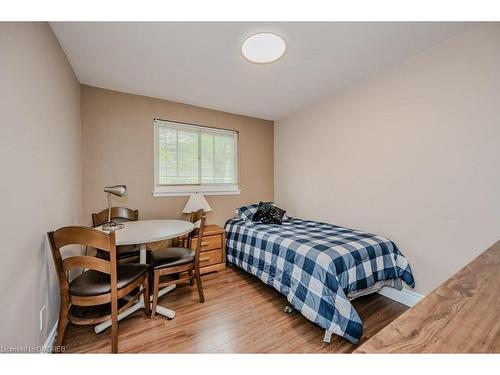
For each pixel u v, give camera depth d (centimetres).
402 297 197
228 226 298
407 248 197
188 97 272
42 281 130
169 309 188
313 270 162
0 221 92
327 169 277
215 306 194
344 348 143
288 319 175
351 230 236
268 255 212
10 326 98
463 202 164
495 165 150
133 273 157
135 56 184
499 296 63
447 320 54
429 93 180
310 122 302
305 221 297
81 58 185
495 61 148
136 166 259
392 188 207
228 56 186
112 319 135
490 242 152
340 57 190
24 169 111
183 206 290
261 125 360
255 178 354
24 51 113
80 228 127
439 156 175
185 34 157
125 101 254
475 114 157
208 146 313
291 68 207
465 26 155
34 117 123
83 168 230
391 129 207
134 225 213
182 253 203
